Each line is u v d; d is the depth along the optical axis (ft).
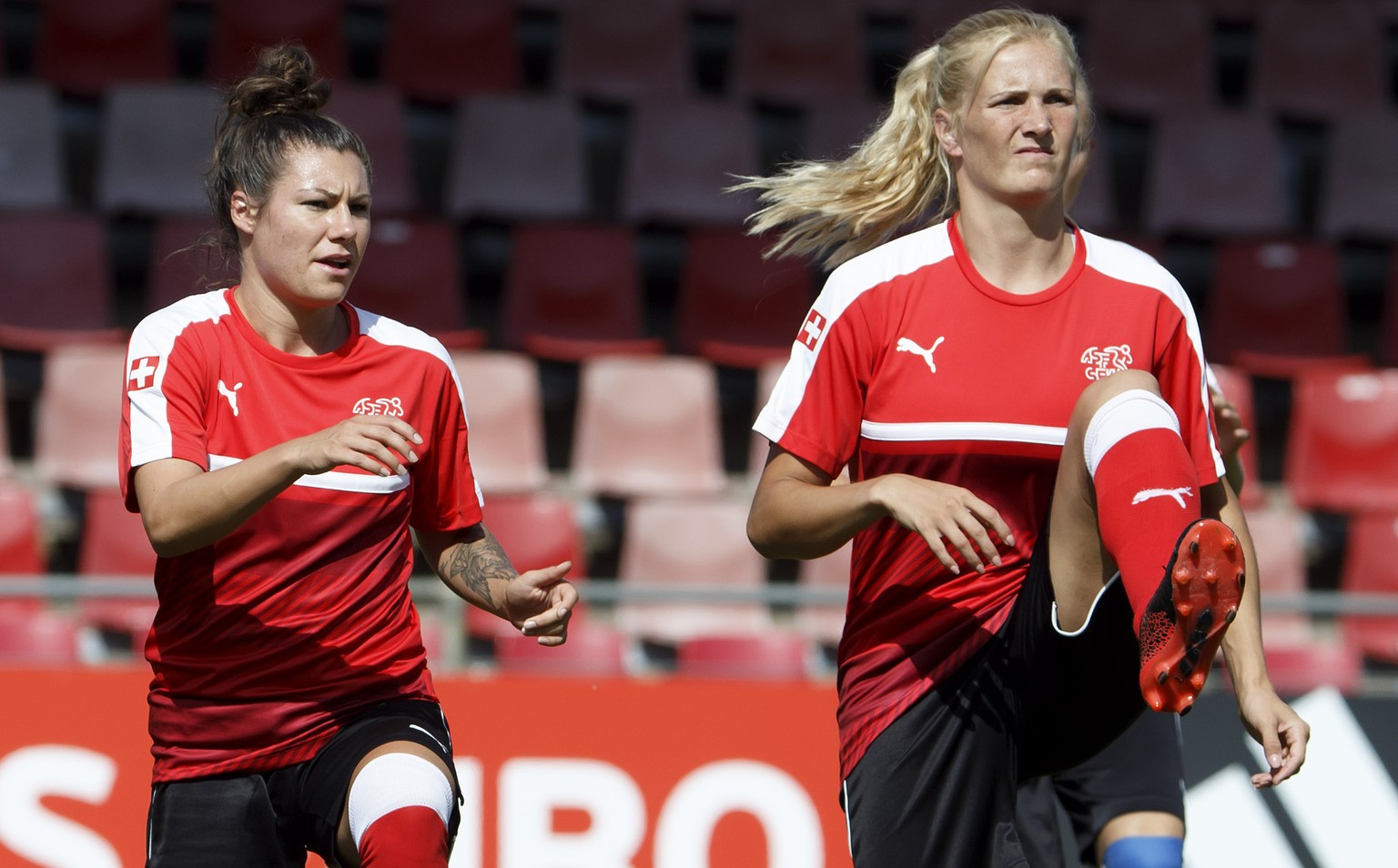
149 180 111.96
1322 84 133.08
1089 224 111.96
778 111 120.98
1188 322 33.32
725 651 75.82
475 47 126.31
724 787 55.26
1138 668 30.40
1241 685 31.27
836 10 130.11
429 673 33.88
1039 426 32.22
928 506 28.27
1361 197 123.34
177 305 33.42
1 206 109.29
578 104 119.34
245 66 120.57
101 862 52.11
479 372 93.76
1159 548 26.91
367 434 27.94
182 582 32.01
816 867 54.85
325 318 33.55
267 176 32.19
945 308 32.81
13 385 93.97
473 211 114.93
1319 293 110.52
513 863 53.88
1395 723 57.21
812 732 56.18
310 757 31.94
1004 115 32.09
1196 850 55.52
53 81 119.44
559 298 106.01
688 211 117.39
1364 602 61.57
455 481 34.88
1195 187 122.42
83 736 53.11
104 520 82.28
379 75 126.82
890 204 35.53
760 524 32.68
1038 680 31.37
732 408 99.09
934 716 32.40
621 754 55.16
